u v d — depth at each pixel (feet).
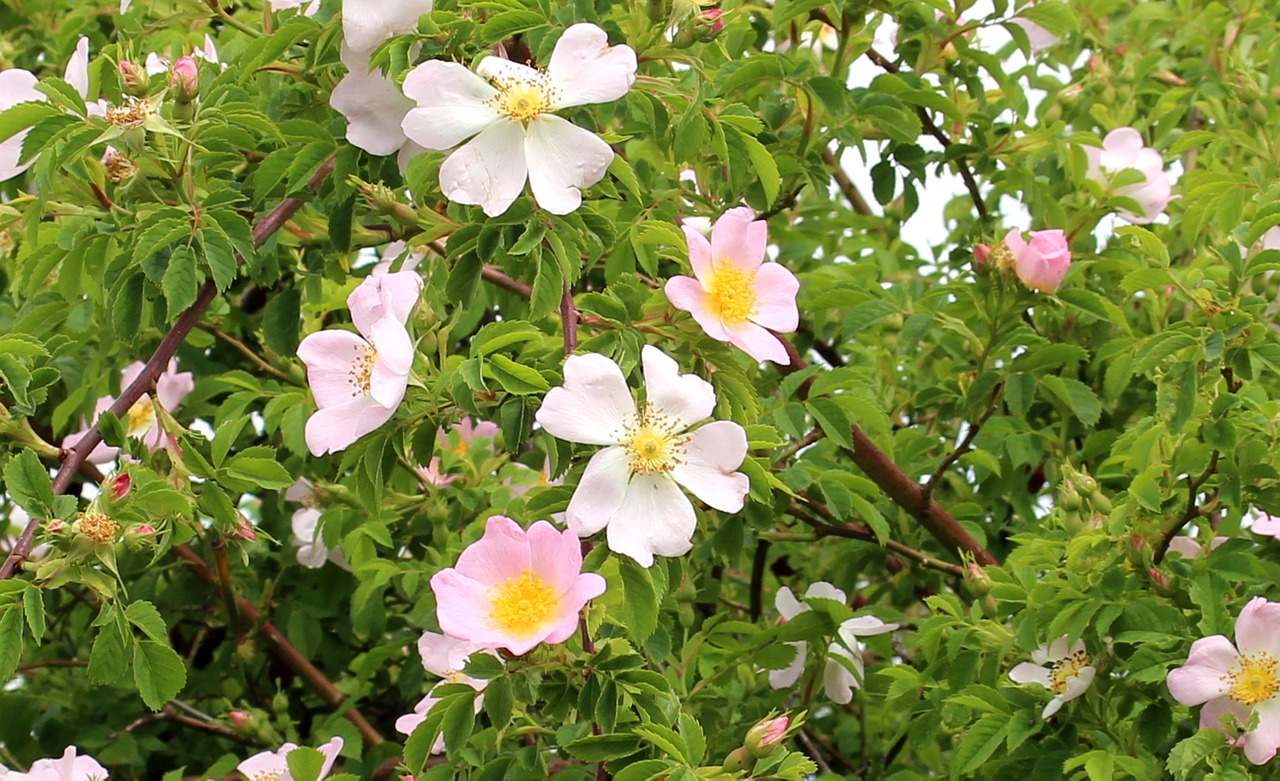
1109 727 2.85
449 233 2.80
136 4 3.26
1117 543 2.85
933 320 3.14
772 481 2.63
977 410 3.17
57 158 2.68
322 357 2.68
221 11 2.95
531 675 2.54
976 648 2.94
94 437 2.69
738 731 3.09
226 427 2.76
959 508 3.29
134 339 2.75
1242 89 3.32
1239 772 2.69
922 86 3.17
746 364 3.03
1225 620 2.77
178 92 2.73
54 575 2.60
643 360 2.57
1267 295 3.01
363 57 2.77
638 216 2.98
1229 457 2.79
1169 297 3.23
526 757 2.73
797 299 3.31
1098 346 3.35
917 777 3.02
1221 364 2.79
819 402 2.97
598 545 2.56
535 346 2.72
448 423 2.66
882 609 3.14
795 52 3.29
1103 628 2.77
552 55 2.67
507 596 2.51
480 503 3.22
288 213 2.85
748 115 2.82
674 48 2.81
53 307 3.04
